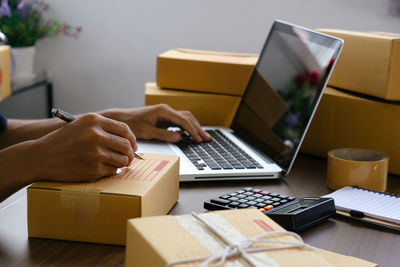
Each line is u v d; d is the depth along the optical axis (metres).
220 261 0.41
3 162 0.68
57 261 0.59
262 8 2.06
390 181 0.94
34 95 2.24
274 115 1.05
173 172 0.75
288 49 1.11
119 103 2.35
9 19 2.18
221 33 2.14
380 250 0.64
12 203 0.76
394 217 0.70
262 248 0.44
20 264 0.58
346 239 0.66
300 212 0.67
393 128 0.97
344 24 1.96
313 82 0.96
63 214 0.63
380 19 1.90
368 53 1.00
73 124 0.70
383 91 0.96
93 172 0.66
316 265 0.43
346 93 1.06
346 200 0.78
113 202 0.61
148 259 0.44
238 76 1.27
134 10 2.21
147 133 1.06
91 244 0.63
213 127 1.25
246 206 0.71
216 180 0.90
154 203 0.66
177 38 2.20
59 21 2.28
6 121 1.11
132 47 2.26
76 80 2.35
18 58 2.18
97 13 2.25
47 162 0.67
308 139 1.09
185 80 1.30
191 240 0.45
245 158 0.97
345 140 1.04
